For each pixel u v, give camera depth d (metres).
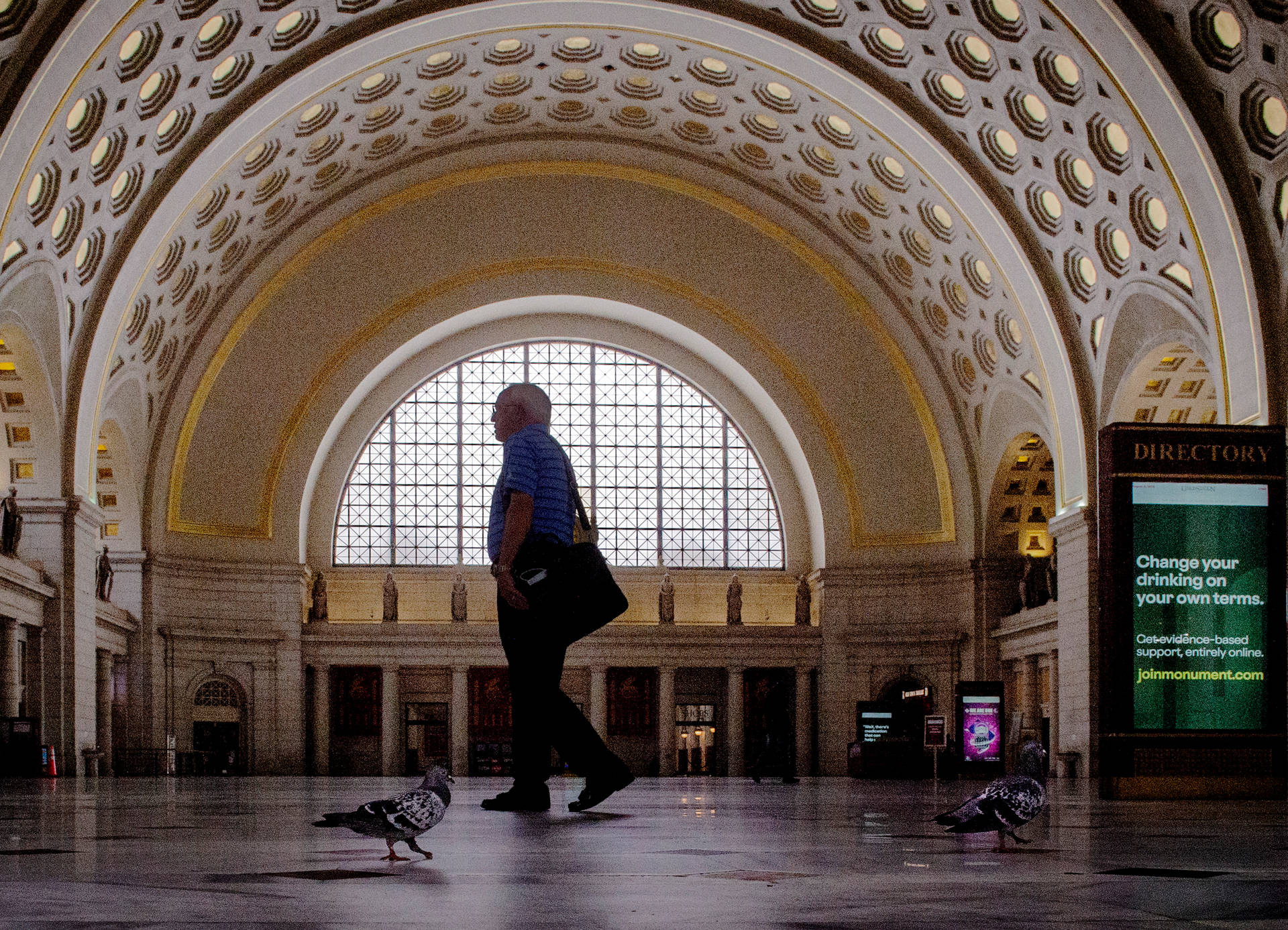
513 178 43.53
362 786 27.11
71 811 12.54
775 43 33.12
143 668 43.06
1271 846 7.66
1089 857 6.52
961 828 5.87
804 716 47.84
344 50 32.50
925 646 46.47
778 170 41.50
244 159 35.56
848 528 47.69
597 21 33.81
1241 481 18.45
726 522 49.84
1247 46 23.94
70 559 34.38
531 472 9.84
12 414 33.44
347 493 49.00
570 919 3.91
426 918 3.90
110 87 27.56
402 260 44.97
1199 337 29.73
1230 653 18.27
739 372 48.16
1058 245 33.84
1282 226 25.69
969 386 43.78
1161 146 26.94
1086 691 35.53
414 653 47.28
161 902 4.27
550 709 10.58
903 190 37.44
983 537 45.09
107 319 34.38
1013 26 28.08
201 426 44.03
